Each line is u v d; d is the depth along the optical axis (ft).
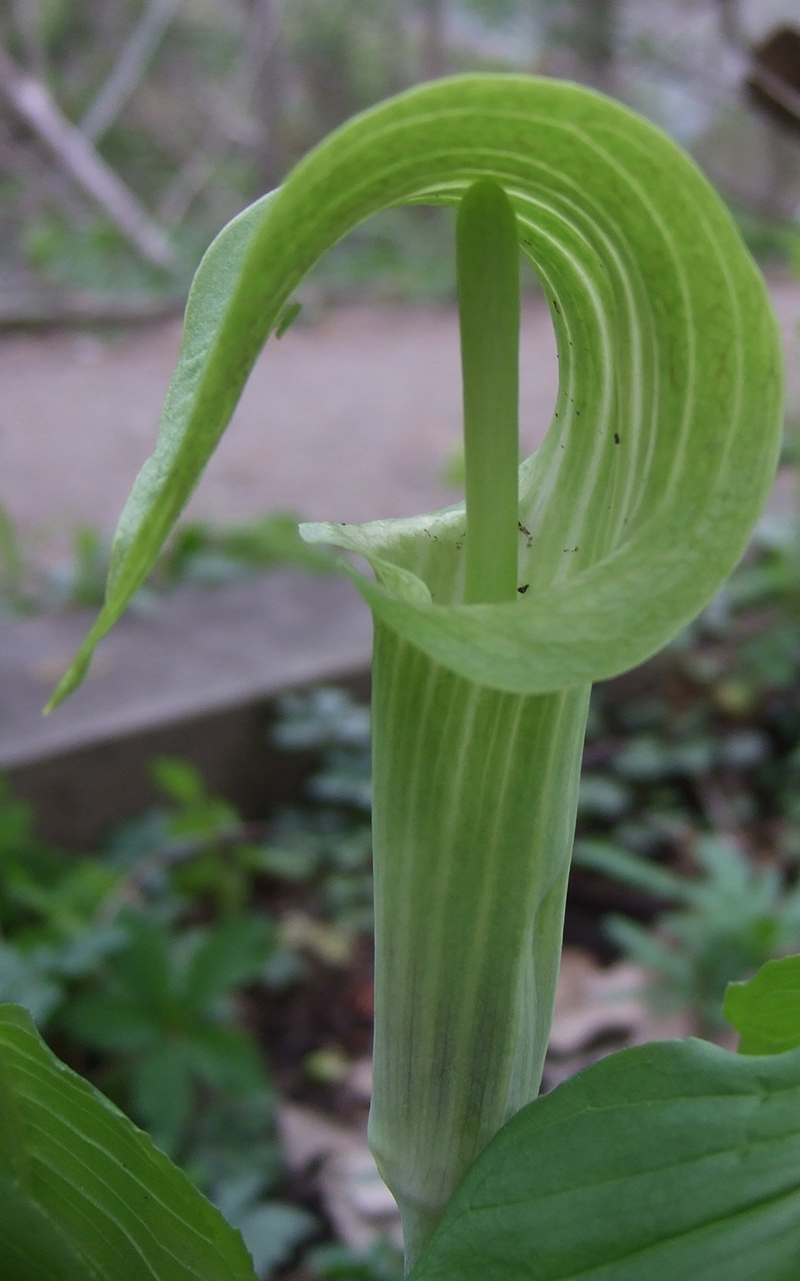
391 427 5.89
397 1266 1.47
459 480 4.86
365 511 4.70
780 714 3.01
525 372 6.47
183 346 0.61
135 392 6.28
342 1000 2.20
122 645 2.92
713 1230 0.58
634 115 0.53
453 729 0.62
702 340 0.56
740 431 0.55
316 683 2.74
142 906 2.19
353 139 0.52
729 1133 0.59
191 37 10.44
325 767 2.73
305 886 2.50
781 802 2.83
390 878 0.64
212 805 2.15
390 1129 0.65
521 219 0.63
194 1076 1.88
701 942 2.00
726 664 3.05
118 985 1.71
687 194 0.54
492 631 0.53
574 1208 0.59
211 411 0.53
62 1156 0.66
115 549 0.58
